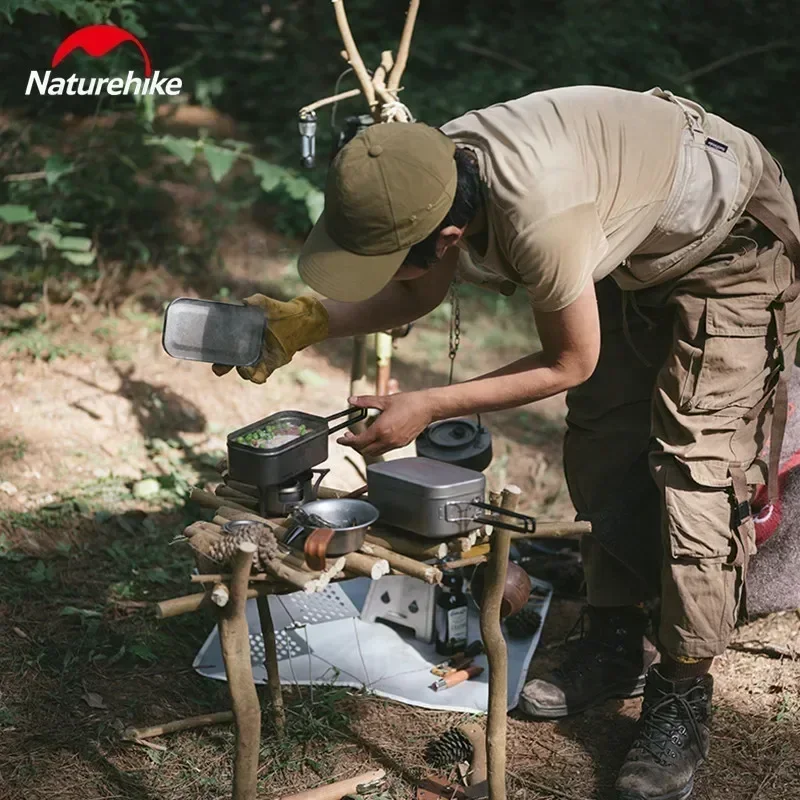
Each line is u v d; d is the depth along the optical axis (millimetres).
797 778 2811
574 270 2260
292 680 3061
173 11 7465
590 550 3055
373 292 2209
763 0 8273
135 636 3172
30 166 5297
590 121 2387
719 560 2643
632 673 3090
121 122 5473
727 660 3258
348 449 4273
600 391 2996
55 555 3502
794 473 3219
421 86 7289
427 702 3006
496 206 2258
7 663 2982
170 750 2771
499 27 8375
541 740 2936
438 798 2658
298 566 2238
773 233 2639
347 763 2789
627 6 7730
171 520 3791
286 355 2570
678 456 2658
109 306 5051
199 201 5941
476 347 5559
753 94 8055
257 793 2672
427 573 2264
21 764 2670
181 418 4395
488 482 4316
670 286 2715
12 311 4844
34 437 4078
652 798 2664
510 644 3301
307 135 3508
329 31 7590
